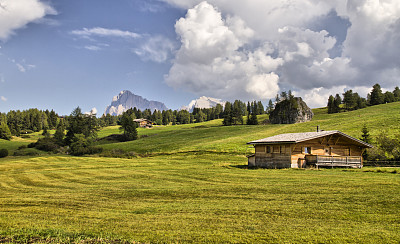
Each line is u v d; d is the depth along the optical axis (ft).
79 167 148.05
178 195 61.31
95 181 93.15
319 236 31.99
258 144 140.05
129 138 388.57
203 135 331.57
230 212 43.93
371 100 525.75
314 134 127.24
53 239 31.55
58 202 55.67
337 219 38.83
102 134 487.20
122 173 113.91
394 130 204.85
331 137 129.18
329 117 390.63
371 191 56.85
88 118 394.32
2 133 446.60
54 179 100.94
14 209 49.57
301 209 44.62
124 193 65.57
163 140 326.03
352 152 135.44
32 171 130.41
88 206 51.44
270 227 35.65
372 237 31.45
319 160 117.19
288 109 407.64
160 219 40.55
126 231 34.73
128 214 44.21
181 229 35.37
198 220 39.60
